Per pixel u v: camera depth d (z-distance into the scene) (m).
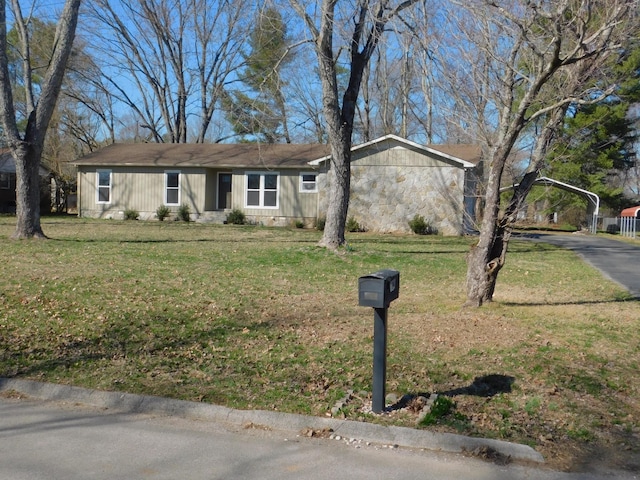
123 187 30.22
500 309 9.46
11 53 29.50
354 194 26.30
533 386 6.07
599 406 5.64
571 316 9.21
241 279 11.79
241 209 28.94
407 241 21.52
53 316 8.34
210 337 7.68
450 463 4.52
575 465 4.49
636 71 11.98
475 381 6.18
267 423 5.20
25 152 16.30
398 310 9.41
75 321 8.16
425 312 9.27
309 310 9.31
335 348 7.27
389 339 7.66
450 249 18.64
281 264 13.91
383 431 4.96
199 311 8.95
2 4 15.49
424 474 4.32
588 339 7.85
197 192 29.34
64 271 11.44
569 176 31.05
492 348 7.29
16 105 33.44
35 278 10.56
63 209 38.12
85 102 39.66
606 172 33.88
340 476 4.27
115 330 7.82
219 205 30.25
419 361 6.80
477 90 9.32
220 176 30.12
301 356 6.95
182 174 29.44
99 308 8.82
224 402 5.55
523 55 8.88
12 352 6.91
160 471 4.30
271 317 8.80
